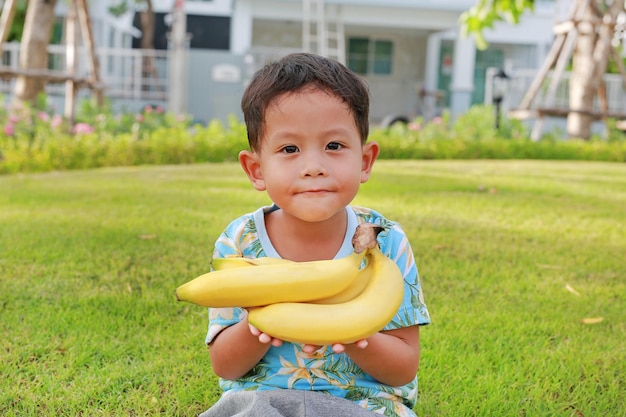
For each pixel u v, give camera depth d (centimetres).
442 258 391
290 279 146
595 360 262
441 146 1161
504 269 377
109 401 224
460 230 467
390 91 2128
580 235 467
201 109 1747
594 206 586
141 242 410
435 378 243
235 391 170
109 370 246
